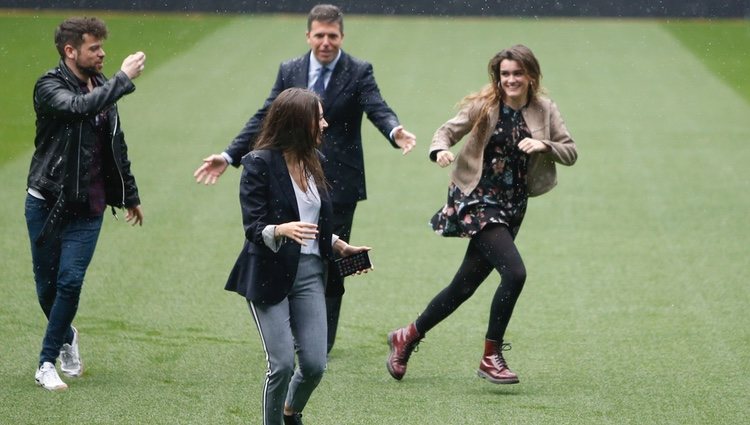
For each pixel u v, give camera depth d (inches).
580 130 1977.1
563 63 2815.0
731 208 1381.6
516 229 760.3
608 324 908.6
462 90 2386.8
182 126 1957.4
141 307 940.0
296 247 588.1
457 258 1135.0
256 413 689.6
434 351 837.8
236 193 1448.1
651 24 3521.2
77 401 705.6
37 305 933.2
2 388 727.7
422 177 1572.3
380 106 807.1
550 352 834.8
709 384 759.7
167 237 1205.1
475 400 724.0
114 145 723.4
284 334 593.9
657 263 1115.3
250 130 799.1
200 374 767.7
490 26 3444.9
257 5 3543.3
